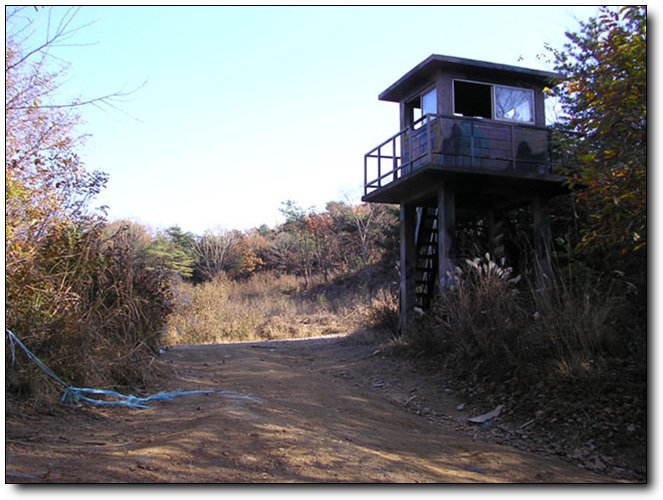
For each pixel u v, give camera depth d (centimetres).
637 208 711
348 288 3219
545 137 1262
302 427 569
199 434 477
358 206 3838
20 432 464
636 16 666
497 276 1009
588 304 831
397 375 1052
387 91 1383
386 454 530
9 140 677
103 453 421
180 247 4194
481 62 1211
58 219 767
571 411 713
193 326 1964
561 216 1353
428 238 1443
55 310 668
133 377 765
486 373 900
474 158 1205
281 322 2202
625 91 675
